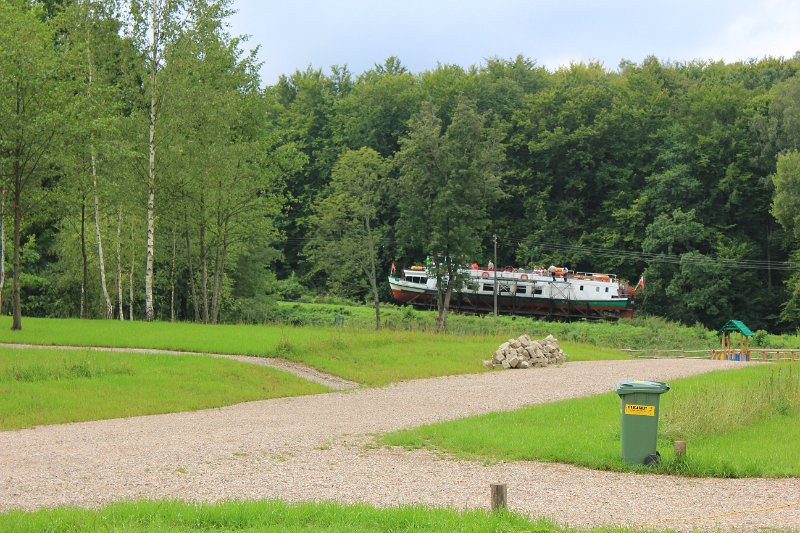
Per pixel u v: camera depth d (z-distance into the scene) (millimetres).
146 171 50250
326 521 11469
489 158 72000
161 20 49469
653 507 13359
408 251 112812
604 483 15297
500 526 10977
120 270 58906
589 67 139875
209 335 40562
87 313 53750
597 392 29891
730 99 104000
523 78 135250
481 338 47625
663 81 120562
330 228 78438
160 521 11188
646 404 16688
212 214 55656
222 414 24734
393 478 15430
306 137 119438
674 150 104188
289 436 20266
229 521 11352
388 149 119000
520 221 113188
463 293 94625
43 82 37094
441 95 121188
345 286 84312
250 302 73500
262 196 58438
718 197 104125
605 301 92312
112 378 27625
